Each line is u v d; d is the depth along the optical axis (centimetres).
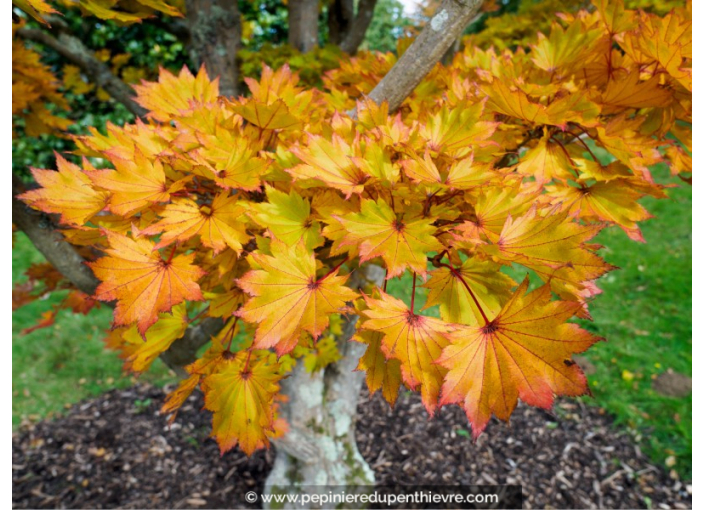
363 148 42
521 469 124
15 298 86
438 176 40
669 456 123
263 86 52
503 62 59
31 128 100
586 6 82
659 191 47
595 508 113
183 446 134
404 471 124
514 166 48
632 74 48
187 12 95
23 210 62
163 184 43
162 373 165
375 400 149
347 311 37
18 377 160
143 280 39
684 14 47
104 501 117
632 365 151
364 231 37
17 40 91
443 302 39
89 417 145
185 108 54
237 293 48
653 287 185
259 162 43
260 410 44
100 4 47
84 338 181
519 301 36
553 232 38
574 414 140
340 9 132
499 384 35
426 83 62
